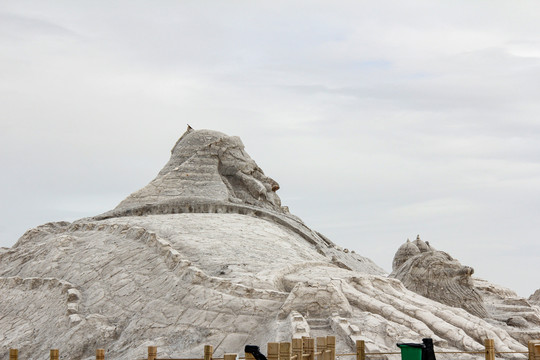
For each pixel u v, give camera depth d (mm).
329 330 22594
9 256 35594
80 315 26781
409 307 24297
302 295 23562
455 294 29359
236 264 27609
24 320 28688
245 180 39312
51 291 29281
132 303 26609
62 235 34500
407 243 36375
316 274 26766
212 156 39000
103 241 32438
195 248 29406
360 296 24484
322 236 40562
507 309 31625
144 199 37219
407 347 17031
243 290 24375
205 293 24797
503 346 22641
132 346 24297
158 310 25328
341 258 36969
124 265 29297
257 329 23297
